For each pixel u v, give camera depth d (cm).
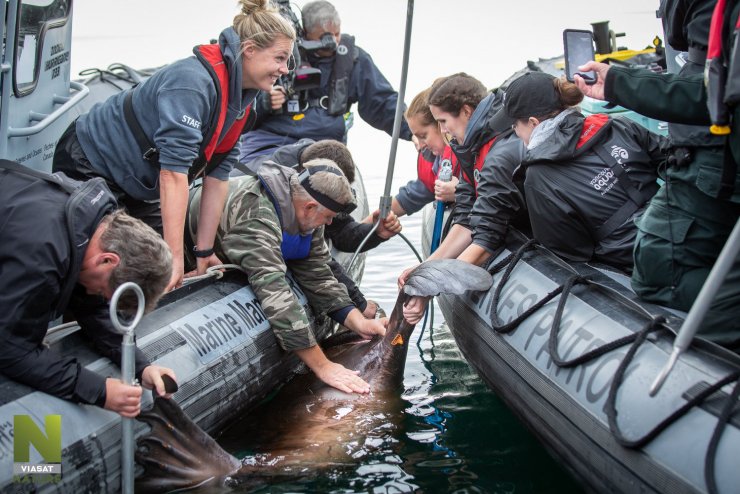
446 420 343
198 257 354
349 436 321
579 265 343
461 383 383
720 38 234
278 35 334
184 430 285
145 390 280
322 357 354
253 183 356
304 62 533
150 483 278
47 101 395
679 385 249
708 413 238
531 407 317
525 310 333
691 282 282
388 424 333
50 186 248
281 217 356
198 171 341
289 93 525
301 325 346
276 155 434
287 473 293
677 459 237
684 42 278
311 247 381
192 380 310
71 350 277
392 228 440
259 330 353
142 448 277
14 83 353
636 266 299
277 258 352
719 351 249
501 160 364
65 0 402
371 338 382
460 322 388
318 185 350
